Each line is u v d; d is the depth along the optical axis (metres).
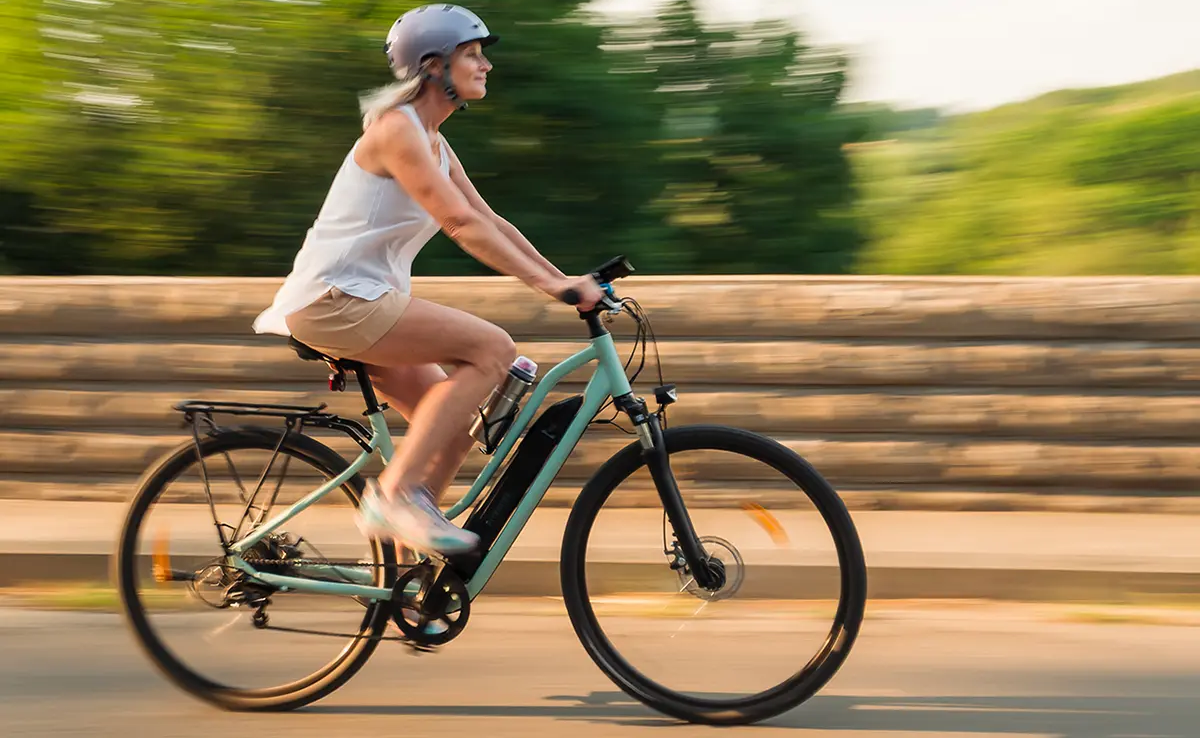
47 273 7.32
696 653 3.46
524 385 3.36
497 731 3.33
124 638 4.15
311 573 3.48
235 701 3.49
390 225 3.24
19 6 7.02
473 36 3.20
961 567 4.69
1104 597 4.66
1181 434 5.37
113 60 7.02
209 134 7.00
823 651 3.40
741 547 3.48
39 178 7.14
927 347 5.43
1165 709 3.53
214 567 3.48
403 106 3.20
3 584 4.84
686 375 5.50
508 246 3.18
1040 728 3.38
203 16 6.93
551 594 4.75
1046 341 5.42
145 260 7.24
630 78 7.20
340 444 5.51
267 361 5.58
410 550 3.49
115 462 5.64
